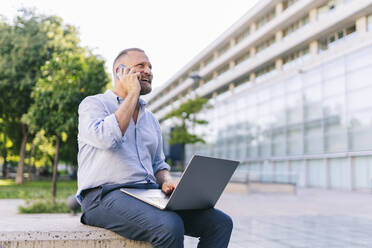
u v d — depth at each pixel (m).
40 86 9.33
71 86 9.20
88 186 2.10
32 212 8.20
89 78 9.52
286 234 5.88
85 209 2.12
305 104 24.55
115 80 2.37
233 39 38.41
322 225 7.02
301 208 10.60
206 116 39.75
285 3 30.14
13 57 20.00
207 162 1.87
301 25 27.98
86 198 2.12
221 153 36.06
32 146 26.86
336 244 5.06
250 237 5.55
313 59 26.08
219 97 40.84
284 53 29.12
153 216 1.82
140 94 2.33
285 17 28.25
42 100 9.23
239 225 6.93
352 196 16.30
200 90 43.53
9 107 21.44
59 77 9.28
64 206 8.43
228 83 37.66
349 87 20.97
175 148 46.03
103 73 10.16
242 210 9.84
